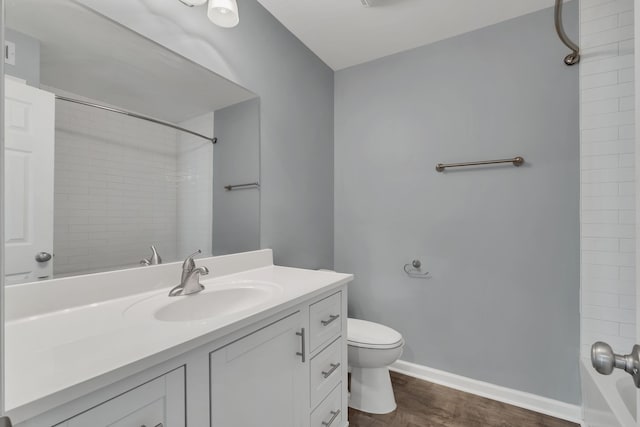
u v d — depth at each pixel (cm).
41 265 89
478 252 187
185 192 132
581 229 159
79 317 86
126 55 111
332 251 237
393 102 217
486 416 162
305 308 113
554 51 167
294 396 107
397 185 215
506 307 179
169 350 65
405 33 192
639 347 44
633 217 148
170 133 126
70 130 97
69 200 96
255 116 166
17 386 50
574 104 162
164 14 121
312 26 186
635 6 45
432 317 201
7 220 83
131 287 108
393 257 216
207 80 140
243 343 86
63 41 95
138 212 115
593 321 156
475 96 188
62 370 56
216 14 126
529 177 173
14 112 85
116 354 62
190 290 114
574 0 162
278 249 182
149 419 63
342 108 239
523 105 174
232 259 147
